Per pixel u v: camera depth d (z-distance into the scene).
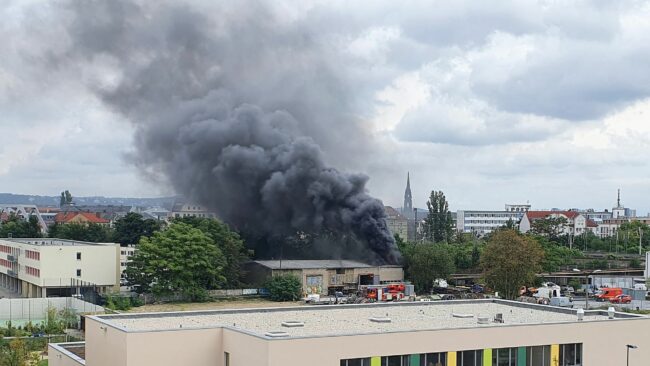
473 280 165.25
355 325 52.75
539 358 51.41
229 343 46.66
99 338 50.41
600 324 53.28
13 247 163.00
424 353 47.41
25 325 103.44
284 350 42.84
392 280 160.62
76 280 138.38
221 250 148.50
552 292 141.75
